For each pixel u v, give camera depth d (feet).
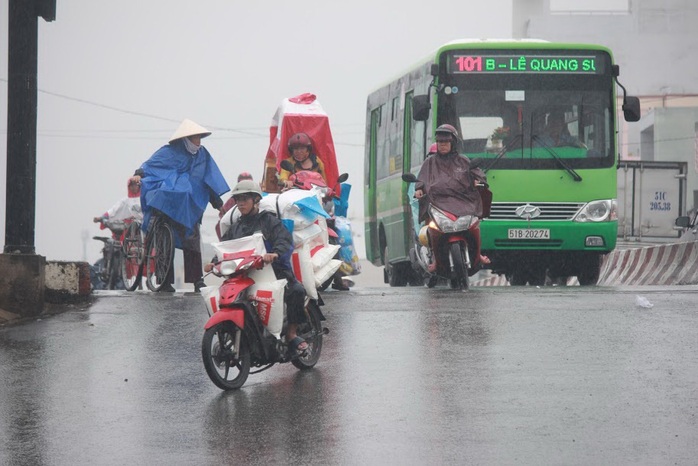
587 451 37.52
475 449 38.01
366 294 87.15
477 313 71.67
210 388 50.60
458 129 112.16
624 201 184.24
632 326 64.85
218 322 49.44
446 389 48.26
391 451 38.04
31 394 49.75
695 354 55.72
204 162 93.30
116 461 37.83
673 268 125.59
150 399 48.39
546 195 110.73
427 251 98.94
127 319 72.33
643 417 42.57
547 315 70.08
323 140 104.88
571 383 49.03
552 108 112.57
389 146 134.31
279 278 53.01
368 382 50.47
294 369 54.90
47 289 81.46
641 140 409.49
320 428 41.86
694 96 437.17
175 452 38.81
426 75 116.98
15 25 77.97
